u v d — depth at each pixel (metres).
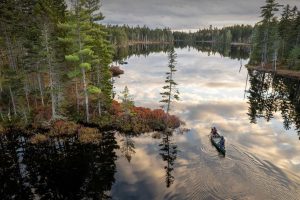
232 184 19.00
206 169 21.50
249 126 33.25
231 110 41.00
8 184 21.27
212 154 24.53
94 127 32.59
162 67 90.50
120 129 32.47
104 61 34.94
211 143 27.44
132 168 22.81
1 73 37.88
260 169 21.27
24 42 35.41
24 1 42.69
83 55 30.67
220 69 85.00
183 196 17.89
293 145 26.78
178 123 33.72
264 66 78.88
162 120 33.94
